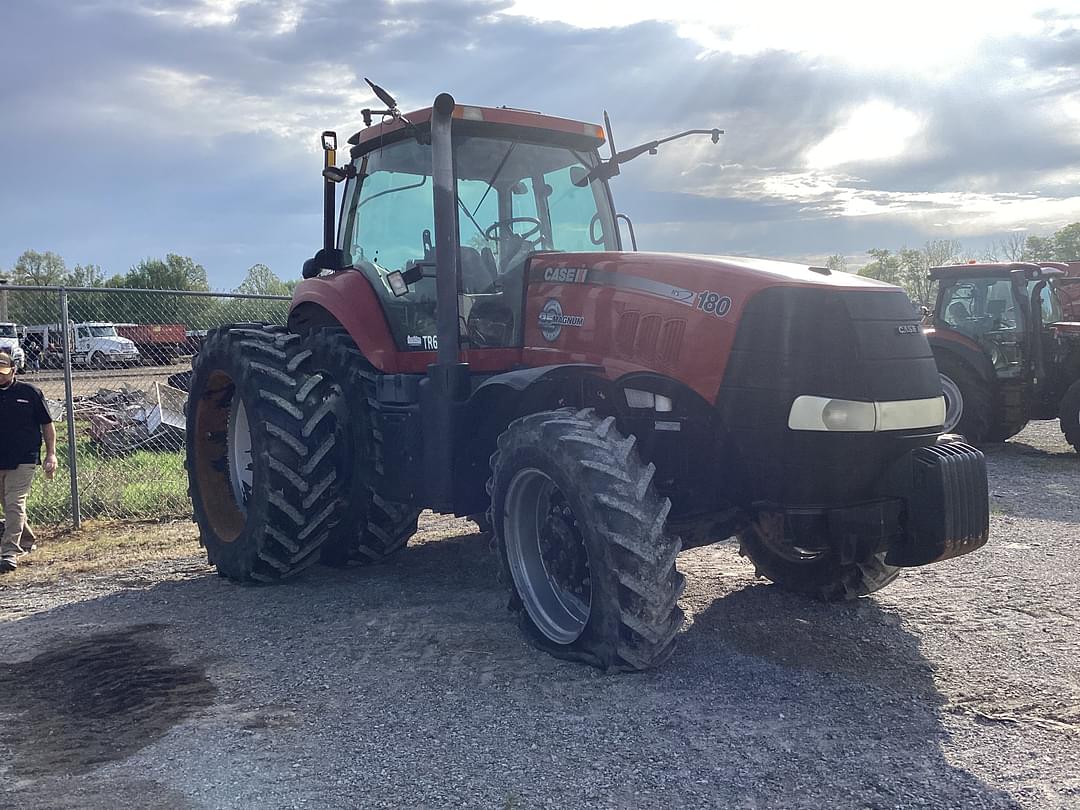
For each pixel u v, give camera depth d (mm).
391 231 5258
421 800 2844
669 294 4137
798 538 3844
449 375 4500
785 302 3811
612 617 3689
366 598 5129
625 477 3695
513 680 3805
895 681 3756
